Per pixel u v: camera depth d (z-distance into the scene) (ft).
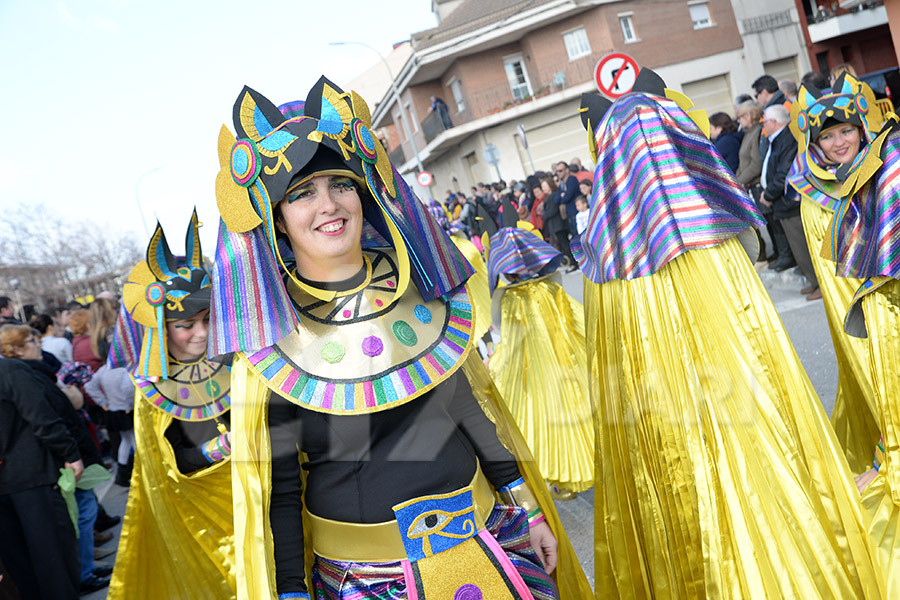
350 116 5.09
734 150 24.89
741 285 6.99
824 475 6.65
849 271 7.56
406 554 5.23
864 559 6.55
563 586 6.31
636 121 7.26
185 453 8.48
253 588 5.03
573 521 10.37
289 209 5.21
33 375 11.14
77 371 10.23
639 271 7.18
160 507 8.82
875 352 7.43
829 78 24.11
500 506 5.81
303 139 4.97
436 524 5.28
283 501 5.31
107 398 9.24
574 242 8.23
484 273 12.60
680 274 7.11
